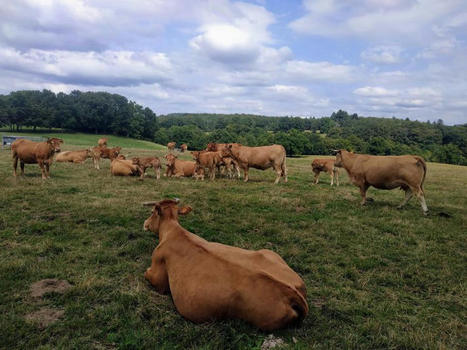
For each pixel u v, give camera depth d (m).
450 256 6.39
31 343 3.27
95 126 88.69
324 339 3.55
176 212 4.97
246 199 10.48
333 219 8.70
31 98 89.56
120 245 6.19
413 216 9.38
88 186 11.59
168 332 3.55
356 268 5.70
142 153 31.52
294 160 43.09
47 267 5.04
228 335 3.41
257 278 3.52
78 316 3.78
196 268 3.87
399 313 4.27
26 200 9.00
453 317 4.25
